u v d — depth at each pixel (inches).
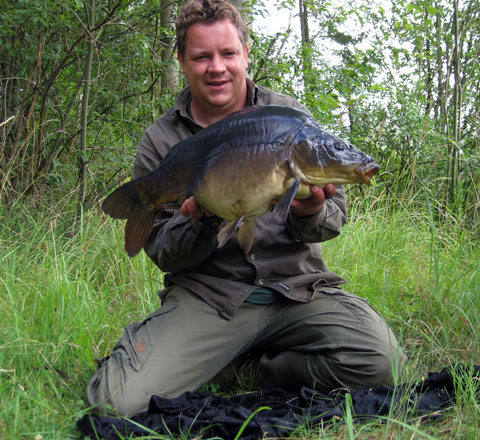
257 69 131.6
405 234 98.4
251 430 46.8
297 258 58.6
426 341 68.9
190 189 48.3
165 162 49.4
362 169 45.0
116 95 135.4
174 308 57.7
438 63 152.1
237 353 57.9
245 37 61.2
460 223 102.7
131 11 138.3
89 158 124.6
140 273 84.5
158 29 139.3
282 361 59.3
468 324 69.9
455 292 76.2
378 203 110.7
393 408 49.4
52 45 124.0
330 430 46.9
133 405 51.7
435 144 137.3
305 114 46.9
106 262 90.9
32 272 81.3
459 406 49.5
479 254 86.4
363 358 55.4
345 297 58.6
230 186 45.9
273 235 57.6
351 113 148.0
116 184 123.7
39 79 117.7
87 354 61.2
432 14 134.6
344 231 97.7
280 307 58.1
